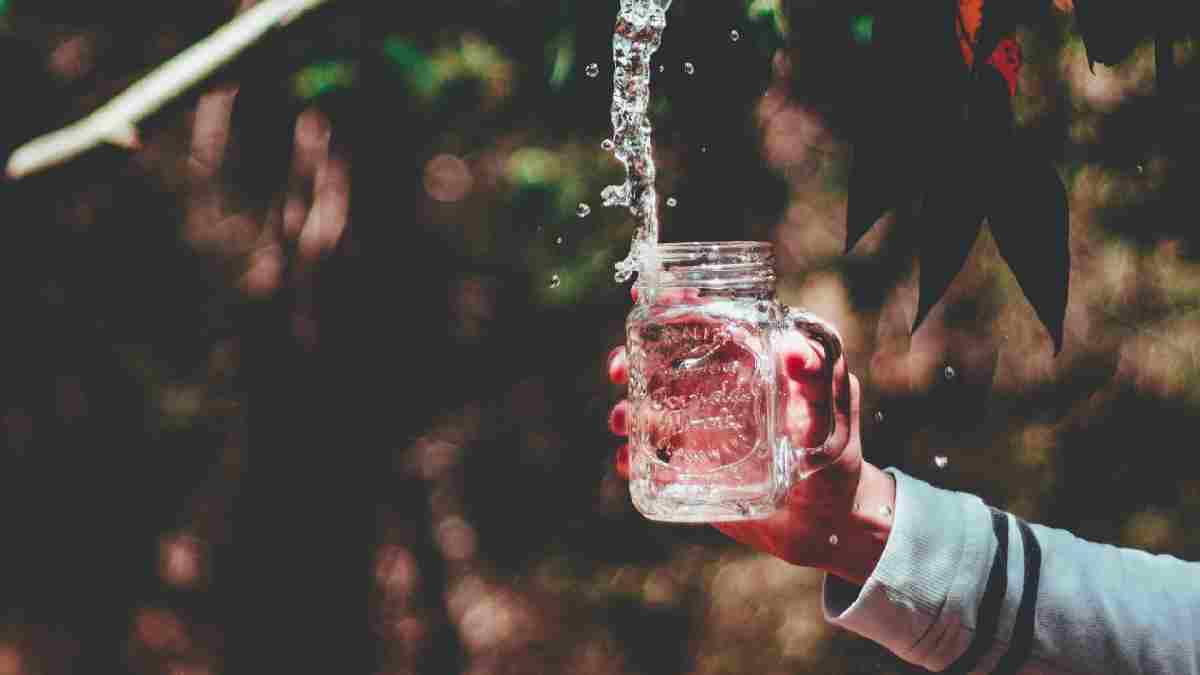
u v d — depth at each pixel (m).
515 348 4.20
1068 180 3.13
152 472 4.18
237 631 4.15
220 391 4.08
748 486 1.13
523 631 4.18
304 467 4.03
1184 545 3.88
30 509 4.15
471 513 4.28
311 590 4.14
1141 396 3.92
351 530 4.14
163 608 4.19
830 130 2.86
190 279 3.97
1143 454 3.92
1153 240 3.64
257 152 2.50
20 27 2.49
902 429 3.96
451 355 4.17
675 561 4.18
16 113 2.48
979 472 3.95
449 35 2.45
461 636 4.20
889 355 3.90
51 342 3.83
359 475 4.09
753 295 1.14
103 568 4.20
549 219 3.54
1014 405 3.95
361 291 3.77
